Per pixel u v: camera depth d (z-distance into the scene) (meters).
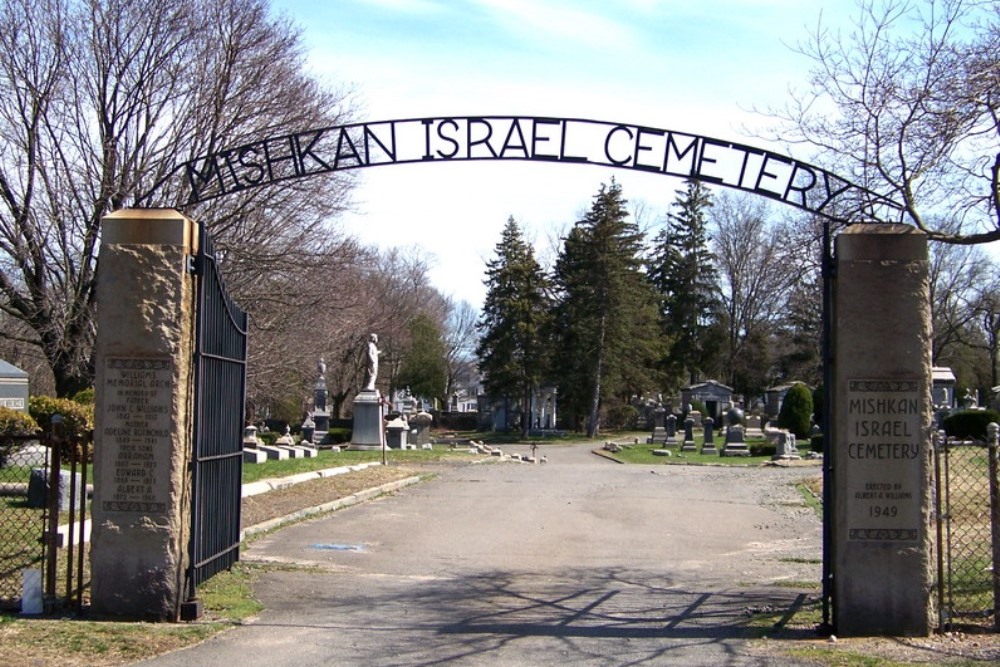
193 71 28.61
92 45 27.64
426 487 23.97
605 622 9.38
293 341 35.50
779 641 8.59
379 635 8.73
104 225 9.15
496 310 77.06
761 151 9.92
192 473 9.34
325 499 19.02
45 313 27.00
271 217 30.47
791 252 22.41
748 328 79.38
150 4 27.86
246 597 10.11
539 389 78.88
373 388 38.31
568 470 31.16
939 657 7.89
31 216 26.73
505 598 10.57
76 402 24.38
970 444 9.19
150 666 7.54
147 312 9.09
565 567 12.77
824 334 9.20
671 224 82.06
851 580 8.80
